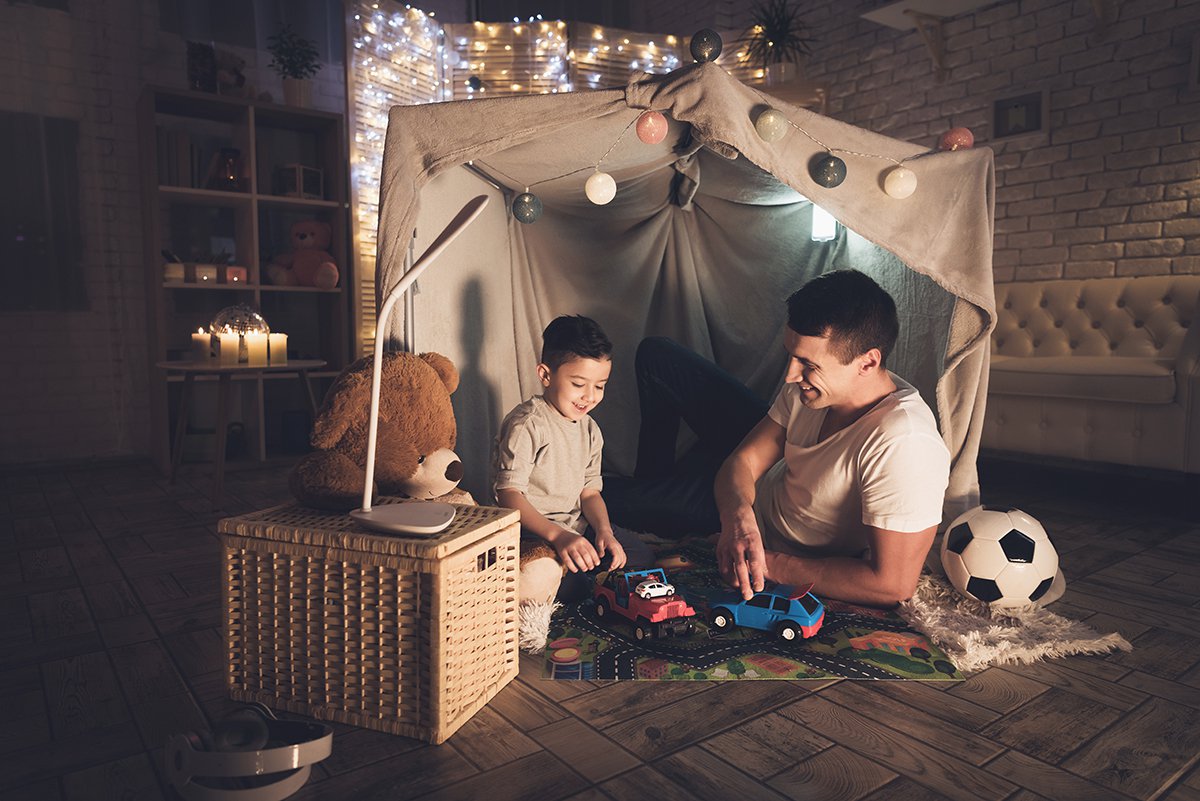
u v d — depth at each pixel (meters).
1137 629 1.80
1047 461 4.15
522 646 1.64
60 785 1.15
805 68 5.25
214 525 2.78
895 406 1.68
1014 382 3.49
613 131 1.94
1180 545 2.56
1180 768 1.21
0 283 3.82
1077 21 3.97
